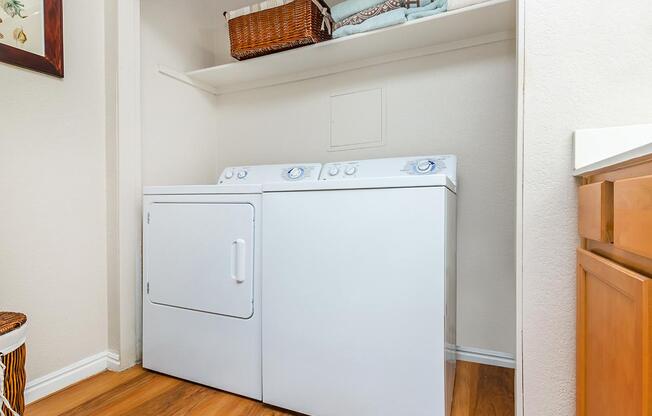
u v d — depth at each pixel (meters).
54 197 1.46
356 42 1.71
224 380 1.44
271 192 1.33
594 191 0.81
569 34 0.99
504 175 1.63
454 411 1.27
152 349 1.61
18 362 0.99
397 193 1.12
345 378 1.19
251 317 1.38
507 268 1.63
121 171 1.62
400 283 1.11
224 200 1.44
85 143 1.57
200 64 2.22
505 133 1.63
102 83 1.64
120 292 1.62
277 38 1.74
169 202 1.57
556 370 0.99
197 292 1.49
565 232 0.99
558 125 1.00
